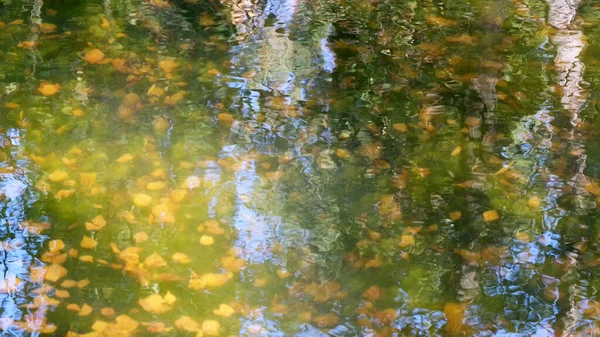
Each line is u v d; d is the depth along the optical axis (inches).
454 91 179.2
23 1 217.6
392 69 189.3
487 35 213.0
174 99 168.4
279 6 230.8
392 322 108.3
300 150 152.3
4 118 155.6
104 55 187.3
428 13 228.4
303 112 167.0
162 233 125.0
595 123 167.2
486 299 114.3
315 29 213.3
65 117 157.8
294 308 110.1
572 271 121.3
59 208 129.1
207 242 123.5
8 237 120.6
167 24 209.9
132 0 224.7
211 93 172.6
